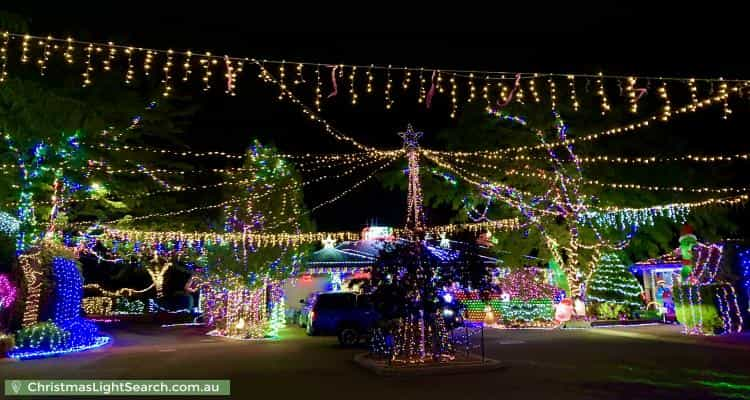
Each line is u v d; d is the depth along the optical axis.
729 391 9.53
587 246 25.55
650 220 26.95
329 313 20.55
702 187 28.48
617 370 11.82
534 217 26.64
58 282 18.81
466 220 31.55
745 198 25.50
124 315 38.94
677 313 20.70
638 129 27.48
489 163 28.95
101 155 21.66
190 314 37.97
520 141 27.59
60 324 18.02
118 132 21.53
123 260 35.88
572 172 26.12
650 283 31.73
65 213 23.55
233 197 23.41
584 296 25.67
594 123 27.11
